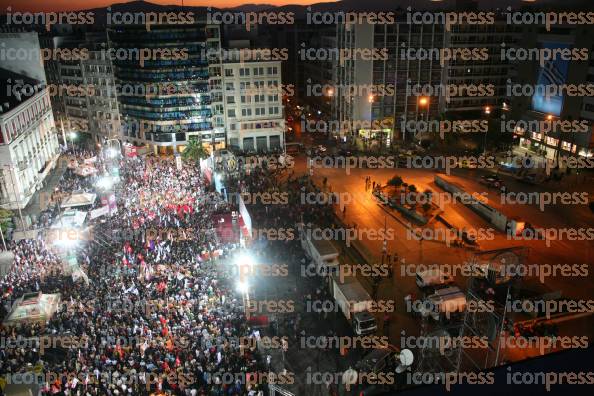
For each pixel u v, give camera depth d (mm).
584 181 82750
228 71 109000
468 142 109750
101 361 36000
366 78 107812
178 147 112125
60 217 58906
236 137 113375
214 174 77938
